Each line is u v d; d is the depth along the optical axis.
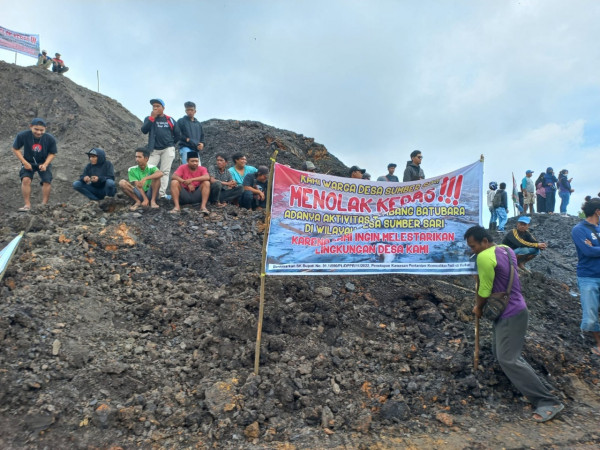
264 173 8.26
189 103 8.81
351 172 8.18
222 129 13.24
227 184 7.87
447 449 3.47
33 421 3.41
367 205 4.73
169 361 4.29
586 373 4.90
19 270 5.08
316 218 4.58
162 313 4.93
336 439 3.58
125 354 4.25
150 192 7.57
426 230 4.79
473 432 3.72
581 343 5.53
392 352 4.69
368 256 4.67
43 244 5.80
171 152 8.19
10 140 16.20
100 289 5.16
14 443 3.26
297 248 4.50
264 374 4.19
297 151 13.10
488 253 4.22
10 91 17.97
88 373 3.91
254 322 4.70
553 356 4.92
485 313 4.20
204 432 3.59
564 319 6.02
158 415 3.68
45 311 4.48
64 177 13.50
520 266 7.03
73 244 5.89
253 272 5.70
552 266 9.14
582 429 3.84
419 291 5.70
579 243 5.14
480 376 4.45
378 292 5.69
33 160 7.75
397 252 4.73
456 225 4.81
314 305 5.19
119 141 17.09
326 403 3.97
